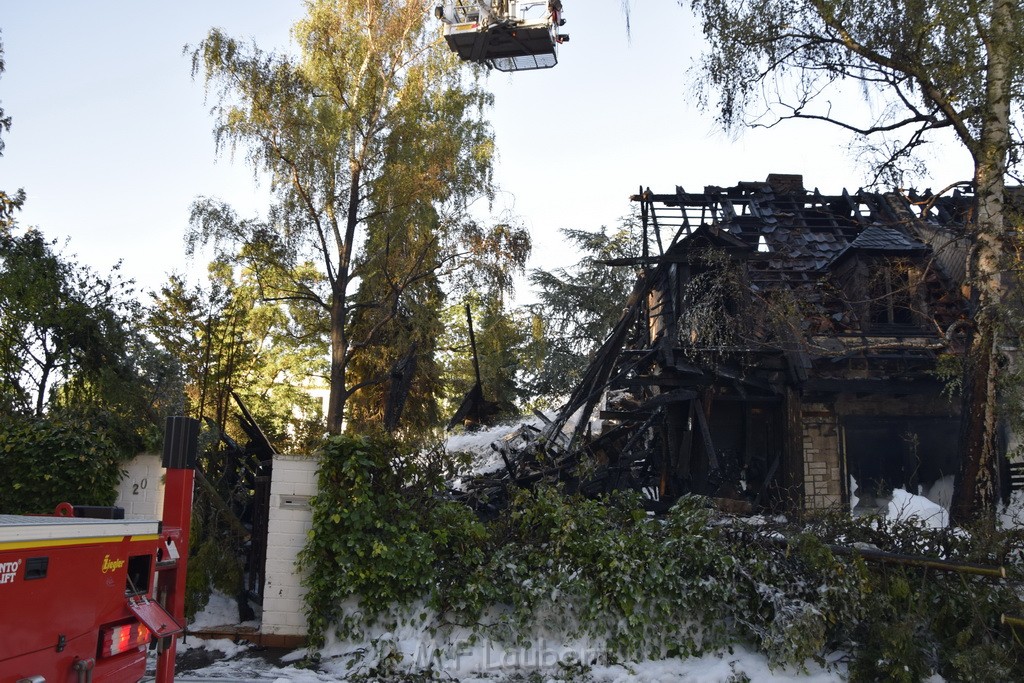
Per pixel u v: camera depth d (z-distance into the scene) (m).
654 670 7.76
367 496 8.39
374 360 26.52
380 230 24.39
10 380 14.82
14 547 4.11
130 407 14.50
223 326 19.33
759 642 8.16
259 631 8.66
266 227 23.73
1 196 15.80
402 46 25.59
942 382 16.73
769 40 14.33
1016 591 7.88
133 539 5.13
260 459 12.16
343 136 24.83
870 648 7.79
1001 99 13.02
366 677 7.62
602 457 14.17
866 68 14.30
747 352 16.20
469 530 8.60
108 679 4.84
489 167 25.67
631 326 18.70
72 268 15.77
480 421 19.19
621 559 8.19
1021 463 15.09
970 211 16.30
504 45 20.75
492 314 26.08
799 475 16.50
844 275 18.39
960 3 12.86
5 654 4.04
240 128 23.41
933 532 8.59
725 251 17.06
